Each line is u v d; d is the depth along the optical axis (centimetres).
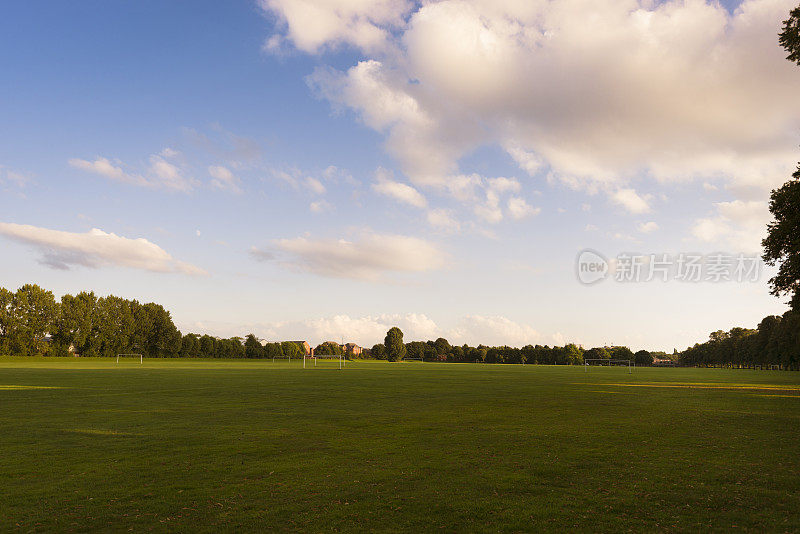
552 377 6769
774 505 1072
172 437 1830
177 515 998
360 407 2772
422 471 1342
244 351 19150
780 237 2980
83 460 1466
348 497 1112
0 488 1183
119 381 4819
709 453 1595
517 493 1148
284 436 1855
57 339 14175
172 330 16938
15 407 2709
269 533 904
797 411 2789
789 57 2720
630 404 3089
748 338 14975
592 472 1341
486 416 2427
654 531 923
